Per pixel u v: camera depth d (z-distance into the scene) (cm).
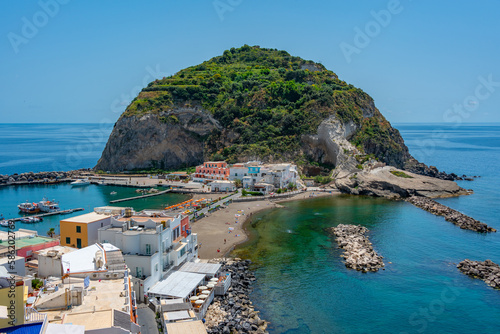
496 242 12325
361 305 8119
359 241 12038
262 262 10419
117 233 7694
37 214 16288
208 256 10744
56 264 6556
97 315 4953
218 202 17562
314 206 17675
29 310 4844
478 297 8569
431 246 11869
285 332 7025
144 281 7188
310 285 9000
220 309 7512
